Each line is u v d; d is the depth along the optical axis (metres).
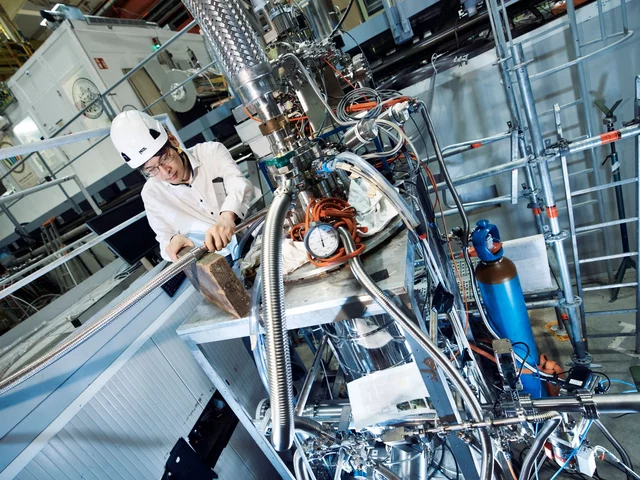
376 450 1.24
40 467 0.89
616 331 1.91
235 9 0.83
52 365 0.97
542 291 1.72
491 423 0.78
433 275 1.09
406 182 1.22
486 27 2.06
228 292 0.88
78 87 3.09
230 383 1.51
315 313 0.81
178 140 1.72
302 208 1.03
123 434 1.11
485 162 2.31
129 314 1.23
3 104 3.59
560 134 1.47
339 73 1.66
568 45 1.84
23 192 1.85
